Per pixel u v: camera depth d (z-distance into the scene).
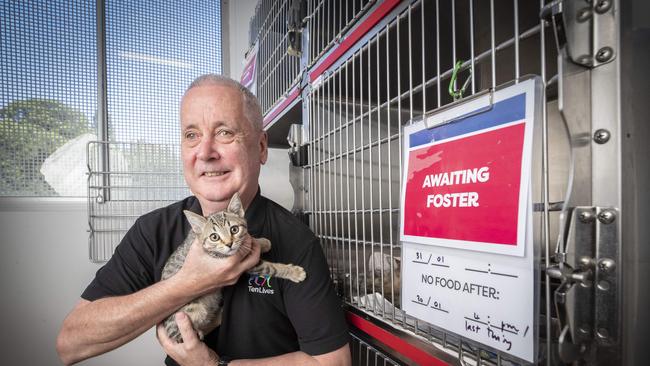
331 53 1.11
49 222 2.09
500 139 0.51
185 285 0.82
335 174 1.14
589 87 0.41
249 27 2.43
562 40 0.41
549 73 0.65
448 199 0.61
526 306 0.47
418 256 0.69
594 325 0.41
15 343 2.01
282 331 0.97
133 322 0.85
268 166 2.52
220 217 0.85
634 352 0.39
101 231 2.18
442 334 0.67
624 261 0.39
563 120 0.41
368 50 0.89
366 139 1.02
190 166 1.01
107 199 2.23
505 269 0.50
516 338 0.48
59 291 2.11
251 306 0.94
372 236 0.91
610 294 0.39
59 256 2.11
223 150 0.96
